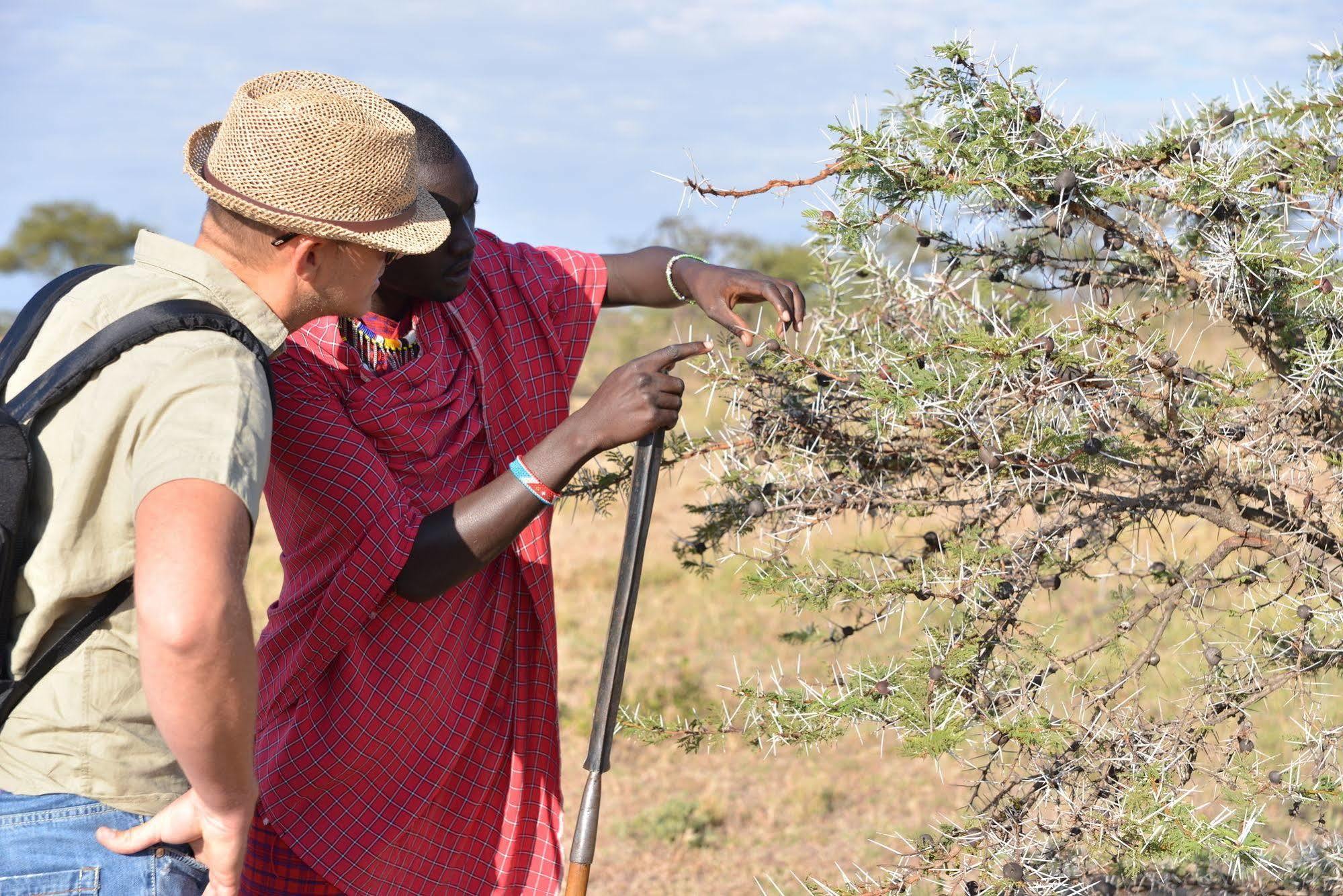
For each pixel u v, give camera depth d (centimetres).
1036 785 234
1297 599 251
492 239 263
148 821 168
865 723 236
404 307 238
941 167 228
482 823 256
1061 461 236
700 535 280
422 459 234
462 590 243
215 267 176
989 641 237
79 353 161
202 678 142
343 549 221
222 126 183
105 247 3841
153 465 150
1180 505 255
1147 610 254
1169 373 231
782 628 884
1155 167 238
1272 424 243
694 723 255
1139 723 240
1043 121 230
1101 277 265
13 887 162
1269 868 243
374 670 234
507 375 250
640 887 544
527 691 257
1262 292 242
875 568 256
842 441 259
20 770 164
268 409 162
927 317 276
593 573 1097
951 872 234
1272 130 248
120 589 164
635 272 269
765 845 585
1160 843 214
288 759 239
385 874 246
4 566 156
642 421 211
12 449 157
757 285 253
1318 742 237
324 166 175
